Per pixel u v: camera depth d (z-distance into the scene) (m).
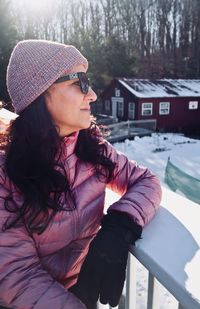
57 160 1.16
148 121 23.09
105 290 1.00
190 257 0.94
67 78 1.14
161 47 47.25
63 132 1.21
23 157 1.10
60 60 1.12
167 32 47.22
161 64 45.38
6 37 21.48
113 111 28.41
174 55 46.12
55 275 1.21
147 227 1.13
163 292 3.12
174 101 25.92
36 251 1.13
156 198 1.25
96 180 1.28
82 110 1.18
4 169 1.09
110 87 28.66
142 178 1.39
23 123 1.13
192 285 0.82
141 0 47.69
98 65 32.56
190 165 16.08
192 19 46.56
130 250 1.06
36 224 1.09
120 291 1.01
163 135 22.81
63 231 1.17
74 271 1.25
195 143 20.67
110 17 48.56
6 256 1.03
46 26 47.69
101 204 1.29
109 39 34.00
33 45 1.14
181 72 44.59
